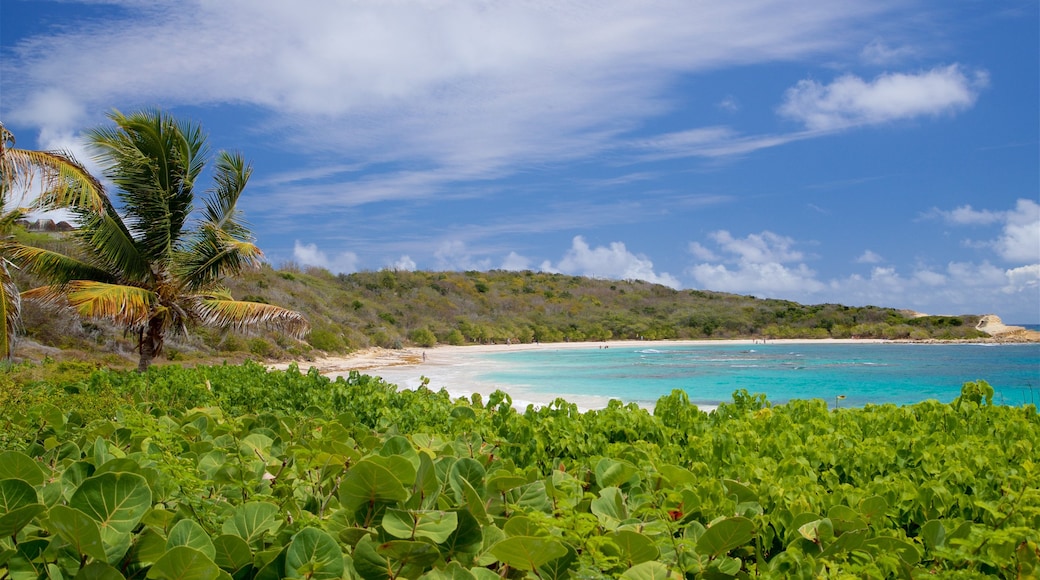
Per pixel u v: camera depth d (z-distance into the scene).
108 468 2.51
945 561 2.23
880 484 2.85
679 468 2.63
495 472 2.78
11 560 1.88
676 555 2.05
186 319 14.74
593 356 47.53
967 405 5.13
